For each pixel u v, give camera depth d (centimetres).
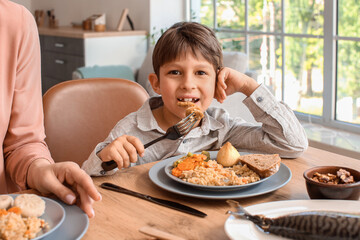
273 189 84
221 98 120
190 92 113
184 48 111
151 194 87
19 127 106
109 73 360
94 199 75
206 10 412
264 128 117
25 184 92
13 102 107
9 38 108
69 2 523
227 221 68
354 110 317
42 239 65
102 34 401
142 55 425
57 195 80
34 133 107
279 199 84
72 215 73
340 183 80
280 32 352
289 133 111
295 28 341
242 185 84
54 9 549
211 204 82
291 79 352
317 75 332
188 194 82
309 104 343
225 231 65
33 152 99
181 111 115
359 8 298
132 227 72
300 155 110
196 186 85
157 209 79
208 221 75
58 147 135
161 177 94
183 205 80
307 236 62
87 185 76
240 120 130
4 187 104
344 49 314
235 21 387
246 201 83
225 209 80
